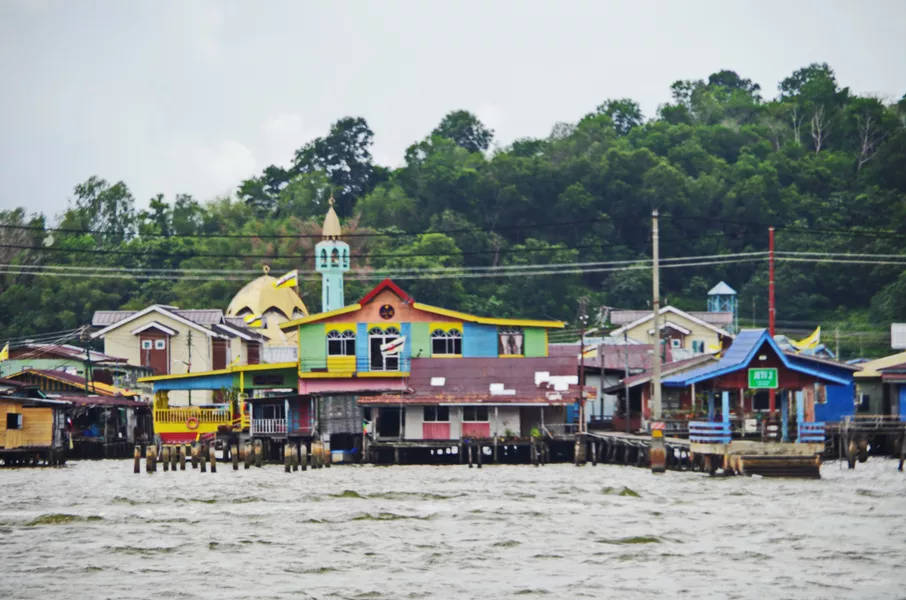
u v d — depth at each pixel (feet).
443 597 219.61
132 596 222.69
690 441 404.77
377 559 251.60
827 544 260.42
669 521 292.61
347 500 341.82
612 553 254.06
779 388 398.83
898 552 252.01
